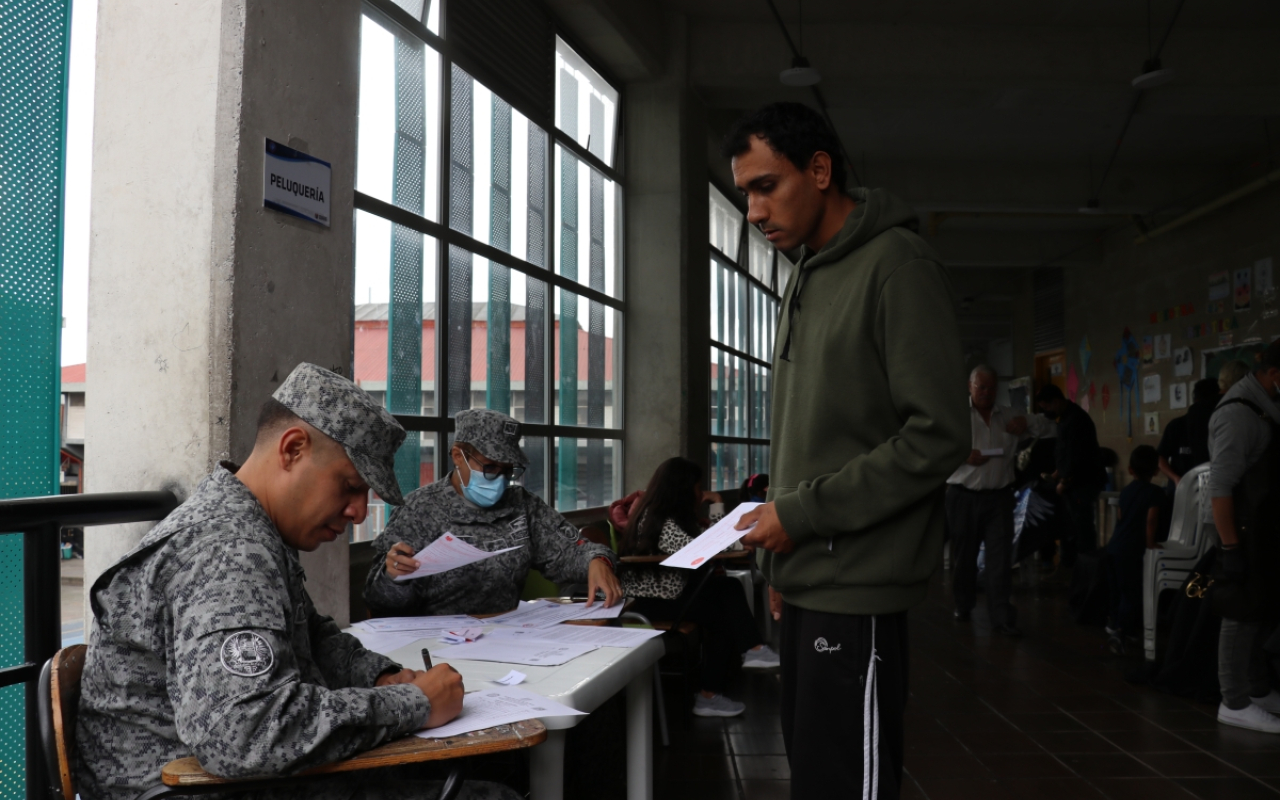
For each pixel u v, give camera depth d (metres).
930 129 9.12
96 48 2.30
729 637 3.92
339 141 2.53
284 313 2.31
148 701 1.18
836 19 6.89
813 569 1.57
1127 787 3.09
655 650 1.92
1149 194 10.41
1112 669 4.84
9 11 2.00
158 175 2.22
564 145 5.67
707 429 7.29
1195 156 10.04
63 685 1.17
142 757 1.18
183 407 2.17
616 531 4.85
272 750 1.06
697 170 7.11
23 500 1.71
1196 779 3.16
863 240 1.61
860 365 1.57
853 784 1.54
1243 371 5.93
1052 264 13.41
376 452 1.33
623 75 6.59
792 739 1.69
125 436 2.23
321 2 2.45
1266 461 3.54
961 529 6.06
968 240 13.18
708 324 7.37
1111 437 12.89
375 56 3.64
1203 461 6.59
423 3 4.01
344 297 2.55
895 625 1.58
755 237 10.25
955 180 10.31
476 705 1.34
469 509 2.63
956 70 6.96
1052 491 8.07
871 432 1.58
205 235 2.17
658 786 3.09
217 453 2.13
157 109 2.23
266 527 1.25
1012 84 7.07
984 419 6.00
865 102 7.57
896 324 1.53
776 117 1.64
